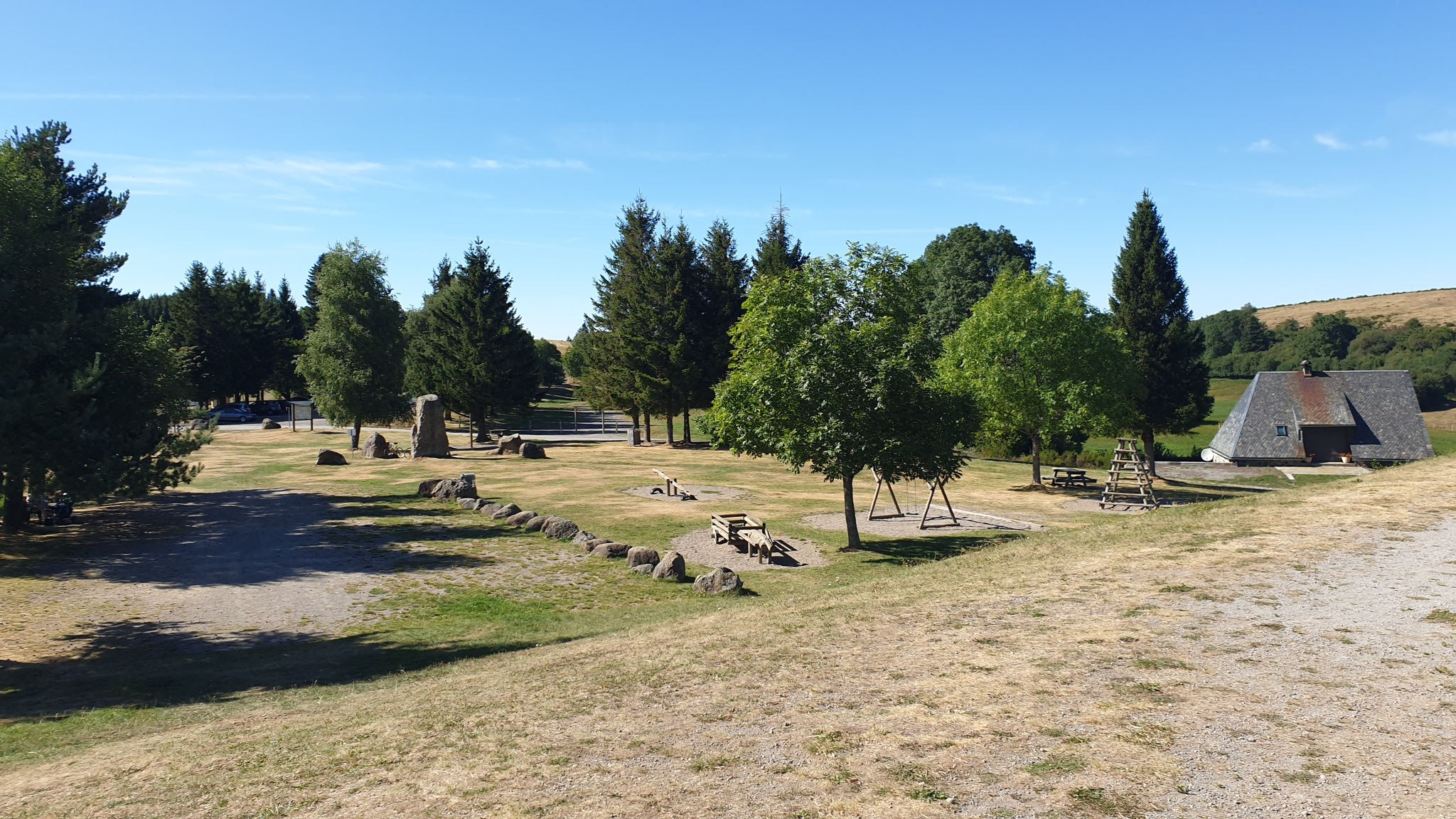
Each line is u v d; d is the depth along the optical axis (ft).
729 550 74.02
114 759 28.55
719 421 74.23
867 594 44.86
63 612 54.49
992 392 116.37
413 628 51.31
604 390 183.21
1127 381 120.98
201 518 88.17
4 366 49.60
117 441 53.26
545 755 23.72
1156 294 160.25
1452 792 17.01
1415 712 21.24
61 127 105.19
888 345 71.31
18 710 37.14
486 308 192.34
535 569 66.08
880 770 20.21
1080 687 24.91
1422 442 173.88
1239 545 42.60
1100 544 49.16
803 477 127.75
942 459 72.18
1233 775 18.44
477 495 100.78
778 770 20.85
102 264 98.99
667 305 175.73
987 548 59.21
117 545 74.64
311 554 71.41
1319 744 19.74
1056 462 172.65
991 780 19.08
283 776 24.20
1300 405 181.27
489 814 19.85
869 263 74.28
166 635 50.01
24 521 81.87
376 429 214.28
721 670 31.32
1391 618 28.96
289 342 166.91
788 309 71.87
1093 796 17.80
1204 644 28.02
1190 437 224.53
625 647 38.65
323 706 34.63
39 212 59.67
